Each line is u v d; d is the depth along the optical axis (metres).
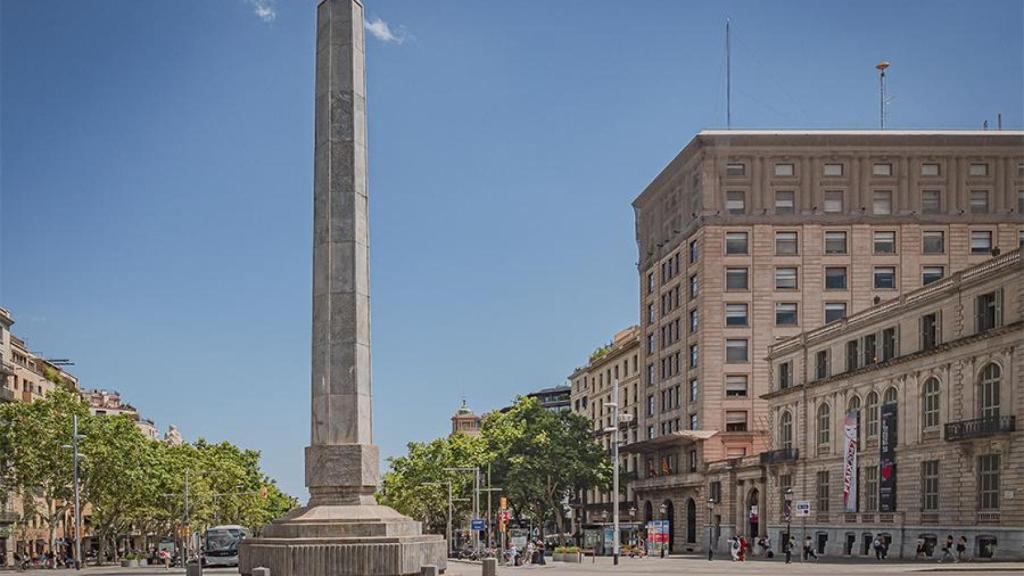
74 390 122.56
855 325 73.06
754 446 97.88
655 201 115.81
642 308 119.50
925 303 64.25
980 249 99.19
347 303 27.14
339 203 27.50
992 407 57.44
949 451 60.75
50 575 56.19
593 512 127.62
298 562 24.75
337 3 28.14
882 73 108.00
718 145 100.81
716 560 73.88
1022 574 42.34
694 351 103.06
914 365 64.88
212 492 118.44
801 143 100.62
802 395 80.62
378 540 25.16
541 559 67.25
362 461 26.59
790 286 100.00
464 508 119.06
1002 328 55.75
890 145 100.06
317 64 28.22
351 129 27.77
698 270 102.06
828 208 100.44
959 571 45.47
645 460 112.81
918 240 99.44
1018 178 99.44
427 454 122.94
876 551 64.75
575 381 149.75
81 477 77.56
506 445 104.50
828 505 76.25
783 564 61.00
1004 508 55.66
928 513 62.84
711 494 95.56
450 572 27.77
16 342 105.12
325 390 26.97
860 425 71.38
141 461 83.31
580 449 104.31
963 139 99.44
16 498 96.69
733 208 100.81
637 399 120.50
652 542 86.31
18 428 74.94
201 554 61.50
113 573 58.12
